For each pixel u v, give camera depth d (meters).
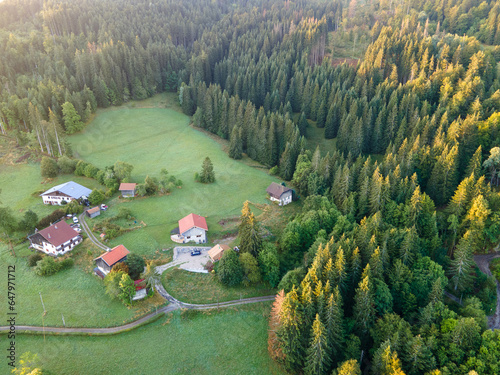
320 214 98.00
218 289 83.75
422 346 61.12
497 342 61.31
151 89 194.38
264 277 86.00
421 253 84.56
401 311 75.19
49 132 135.00
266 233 102.94
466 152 115.19
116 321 73.00
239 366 67.62
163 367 66.06
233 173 138.25
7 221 93.06
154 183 121.69
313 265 73.19
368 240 79.81
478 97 127.12
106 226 100.62
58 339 68.69
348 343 66.44
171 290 82.25
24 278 82.31
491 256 93.44
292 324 64.62
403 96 143.00
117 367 65.06
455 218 94.25
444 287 80.44
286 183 133.88
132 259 83.19
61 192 110.50
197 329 73.94
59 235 90.69
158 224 105.31
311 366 62.69
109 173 121.31
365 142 139.12
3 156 137.75
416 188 95.75
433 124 123.31
